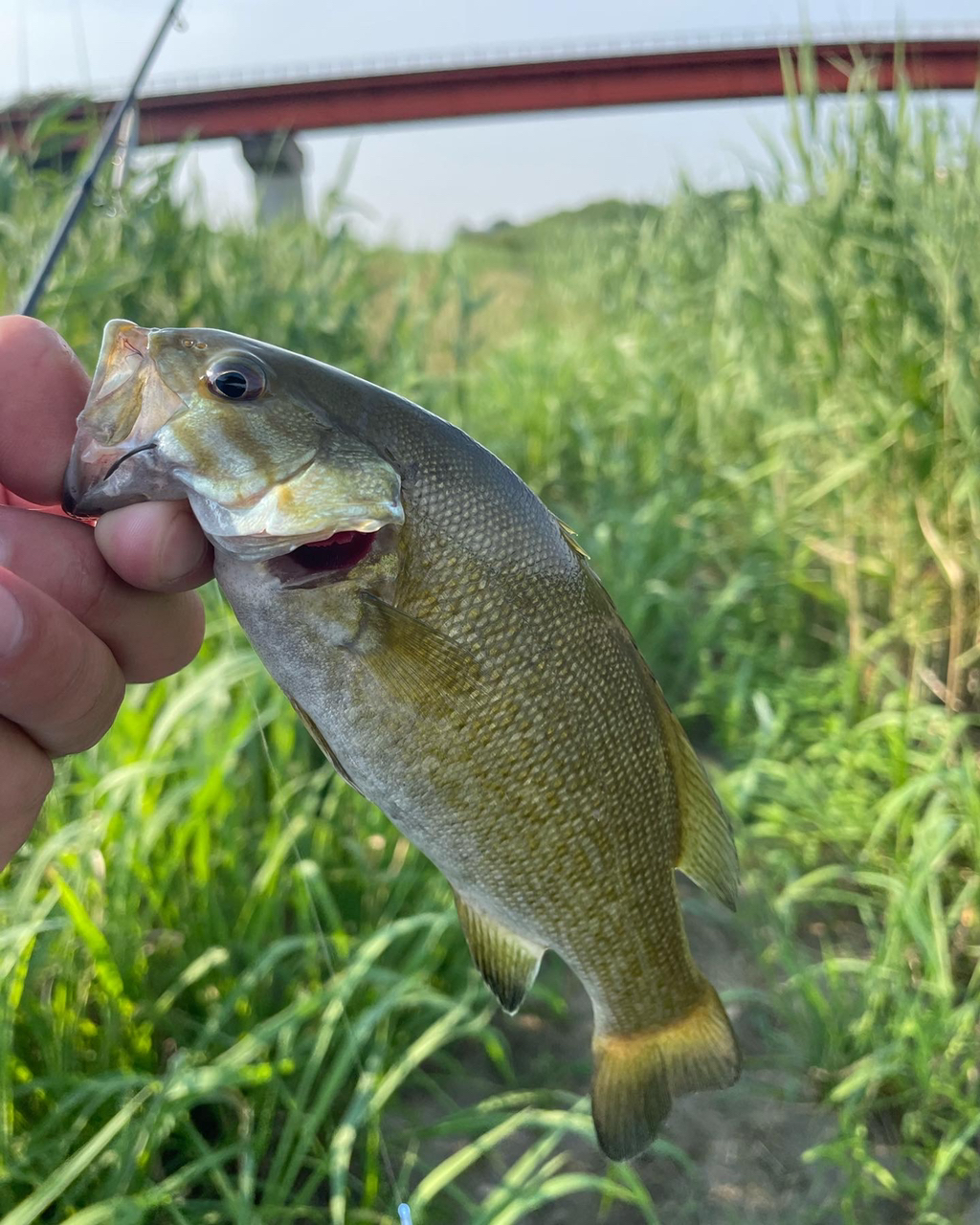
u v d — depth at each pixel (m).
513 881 0.22
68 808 0.37
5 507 0.19
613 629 0.23
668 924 0.25
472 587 0.20
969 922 0.40
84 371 0.21
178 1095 0.28
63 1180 0.26
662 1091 0.25
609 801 0.22
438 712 0.20
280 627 0.20
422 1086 0.35
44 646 0.17
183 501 0.19
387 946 0.36
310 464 0.19
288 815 0.39
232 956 0.35
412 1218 0.28
